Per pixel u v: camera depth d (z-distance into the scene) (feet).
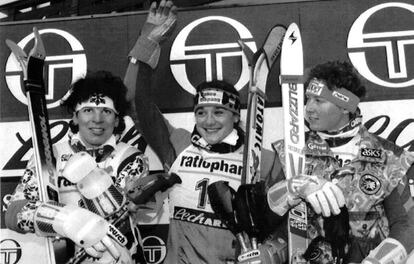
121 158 7.68
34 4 12.40
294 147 7.47
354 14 9.67
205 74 9.81
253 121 7.91
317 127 7.45
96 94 7.77
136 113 8.18
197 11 9.98
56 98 10.04
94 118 7.68
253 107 7.92
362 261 6.80
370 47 9.58
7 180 9.95
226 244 7.73
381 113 9.42
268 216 7.06
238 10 9.90
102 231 6.64
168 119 9.77
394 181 7.05
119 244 6.82
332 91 7.34
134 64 8.15
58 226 6.64
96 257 6.75
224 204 7.27
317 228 7.21
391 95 9.43
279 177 8.14
